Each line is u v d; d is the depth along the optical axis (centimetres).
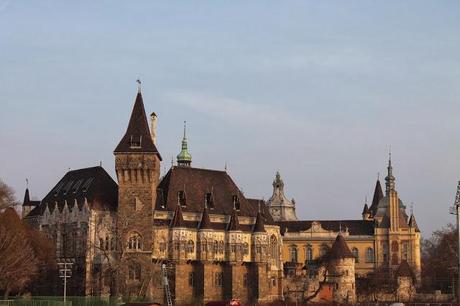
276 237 19712
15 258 14975
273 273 19475
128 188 17225
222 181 19238
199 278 17712
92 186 17700
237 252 18200
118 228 17000
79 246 17125
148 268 16800
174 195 18075
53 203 18438
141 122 17575
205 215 17950
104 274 16575
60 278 17150
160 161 18388
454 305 17925
